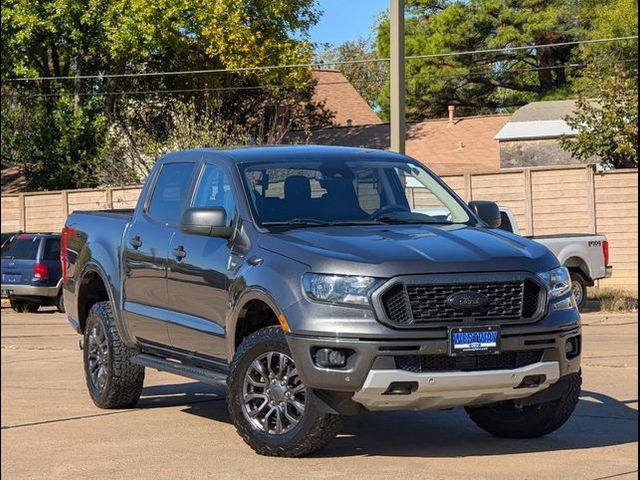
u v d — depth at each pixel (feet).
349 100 185.68
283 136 143.84
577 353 26.12
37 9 139.54
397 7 53.93
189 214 27.89
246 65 141.49
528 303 25.13
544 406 27.32
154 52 143.64
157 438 28.86
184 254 29.45
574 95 165.07
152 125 145.89
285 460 25.38
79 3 138.62
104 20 137.90
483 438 28.22
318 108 165.99
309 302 24.50
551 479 23.08
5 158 153.79
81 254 35.19
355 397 24.20
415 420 31.19
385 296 24.11
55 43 143.13
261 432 25.80
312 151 30.32
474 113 192.44
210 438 28.73
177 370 29.68
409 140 146.10
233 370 26.05
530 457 25.58
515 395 25.18
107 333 33.37
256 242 26.86
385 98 205.98
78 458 26.40
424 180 30.37
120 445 27.96
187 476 24.02
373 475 23.53
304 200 28.48
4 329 67.31
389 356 23.81
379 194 29.45
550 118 124.06
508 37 173.27
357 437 28.45
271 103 156.25
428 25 191.31
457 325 24.11
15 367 45.16
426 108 189.47
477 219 29.78
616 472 23.73
